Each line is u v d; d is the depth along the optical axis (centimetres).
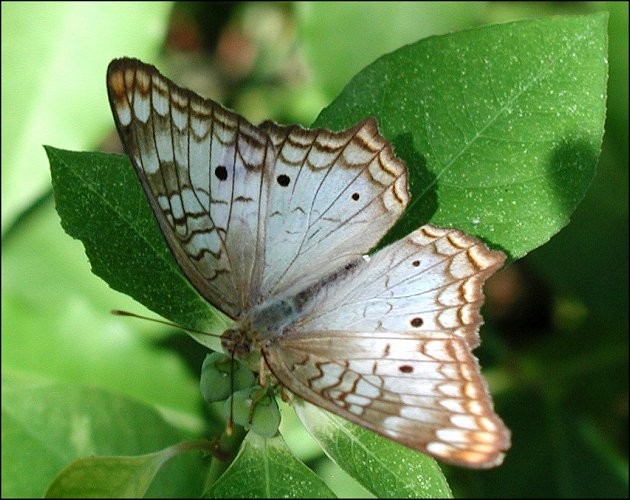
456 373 18
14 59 25
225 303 20
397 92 20
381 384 19
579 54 20
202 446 20
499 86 20
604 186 25
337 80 25
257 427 20
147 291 20
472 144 20
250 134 20
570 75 20
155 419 24
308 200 20
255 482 19
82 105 25
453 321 19
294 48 30
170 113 19
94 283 25
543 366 26
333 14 25
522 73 20
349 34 25
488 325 26
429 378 18
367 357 19
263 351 19
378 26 25
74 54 25
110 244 20
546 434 25
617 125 24
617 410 25
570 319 27
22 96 25
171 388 25
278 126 20
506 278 27
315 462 24
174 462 23
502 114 20
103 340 25
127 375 25
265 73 30
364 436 19
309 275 20
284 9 30
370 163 20
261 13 30
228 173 20
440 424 18
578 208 25
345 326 19
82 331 25
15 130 25
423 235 19
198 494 23
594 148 20
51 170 20
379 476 19
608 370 26
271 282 20
